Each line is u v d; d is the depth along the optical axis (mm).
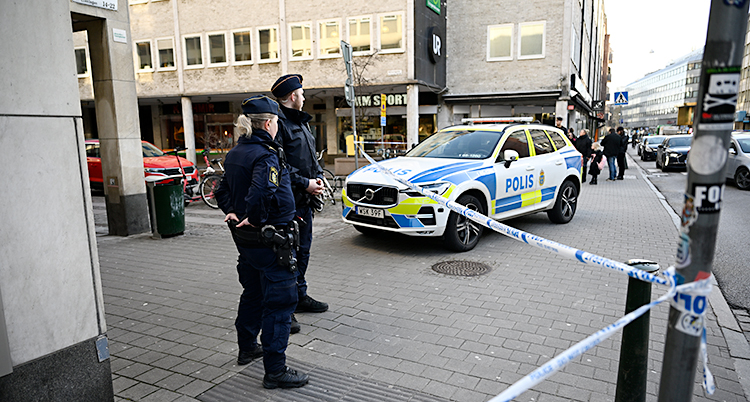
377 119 25016
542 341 3754
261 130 2969
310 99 26047
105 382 2631
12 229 2197
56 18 2320
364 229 7355
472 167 6598
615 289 4938
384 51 21125
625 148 16375
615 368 3330
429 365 3389
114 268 5922
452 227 6195
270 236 2871
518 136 7586
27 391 2289
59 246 2383
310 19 22125
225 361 3488
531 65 22922
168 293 4984
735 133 15016
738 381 3205
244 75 23531
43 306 2330
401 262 6000
